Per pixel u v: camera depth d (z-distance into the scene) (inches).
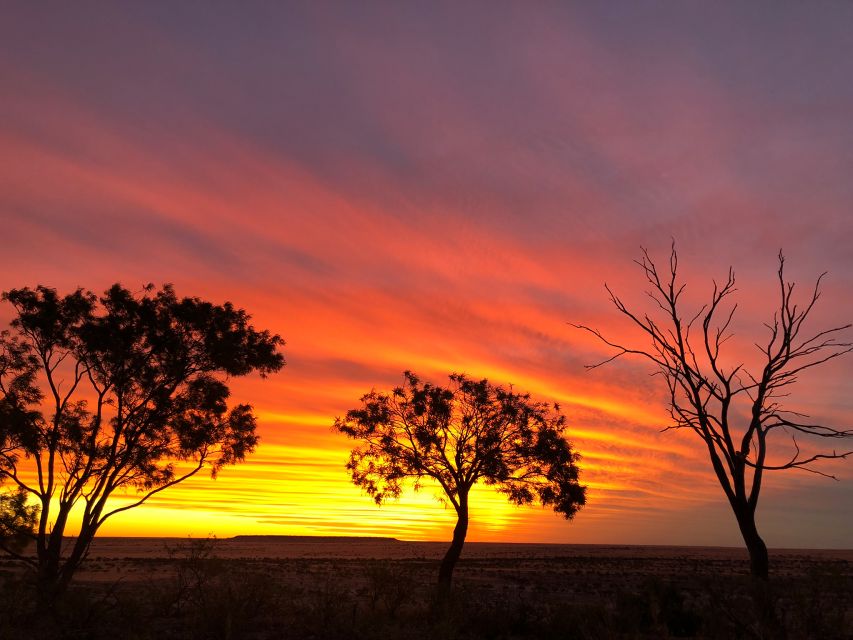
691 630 642.8
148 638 609.9
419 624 706.8
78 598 734.5
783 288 665.6
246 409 1053.2
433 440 1272.1
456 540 1253.1
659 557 4985.2
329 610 694.5
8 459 891.4
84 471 914.7
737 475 645.3
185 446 996.6
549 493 1277.1
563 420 1339.8
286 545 6850.4
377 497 1310.3
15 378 940.6
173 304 1025.5
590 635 613.6
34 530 880.9
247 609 701.3
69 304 973.2
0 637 617.0
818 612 497.0
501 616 733.3
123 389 976.9
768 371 653.9
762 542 625.3
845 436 629.9
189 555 749.3
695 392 669.9
